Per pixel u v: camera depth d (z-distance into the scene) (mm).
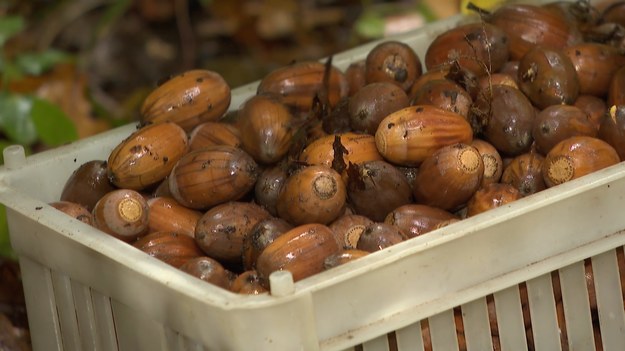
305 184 594
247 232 606
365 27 976
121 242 563
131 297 556
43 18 1048
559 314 588
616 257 581
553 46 689
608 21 730
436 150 616
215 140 648
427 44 720
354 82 688
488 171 628
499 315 563
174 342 549
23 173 637
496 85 651
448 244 542
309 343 522
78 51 1040
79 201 637
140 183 633
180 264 604
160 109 654
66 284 592
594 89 675
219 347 526
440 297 546
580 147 604
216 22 1059
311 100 671
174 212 625
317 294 522
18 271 732
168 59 1036
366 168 610
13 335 713
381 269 532
